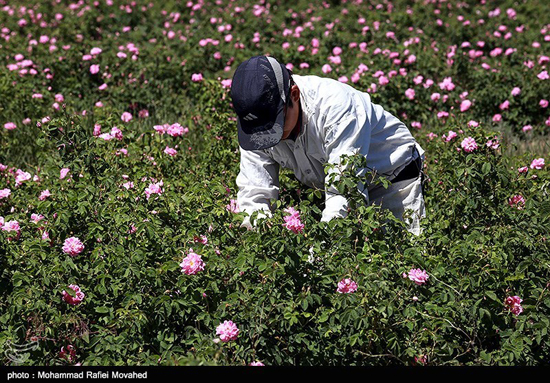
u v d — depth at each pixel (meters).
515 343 3.12
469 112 6.69
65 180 4.02
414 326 3.12
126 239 3.42
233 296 3.14
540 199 3.94
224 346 3.04
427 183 4.34
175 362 2.85
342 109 3.38
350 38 8.77
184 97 7.04
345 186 3.31
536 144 6.11
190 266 3.12
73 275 3.37
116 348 3.10
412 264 3.27
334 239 3.32
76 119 4.44
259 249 3.19
